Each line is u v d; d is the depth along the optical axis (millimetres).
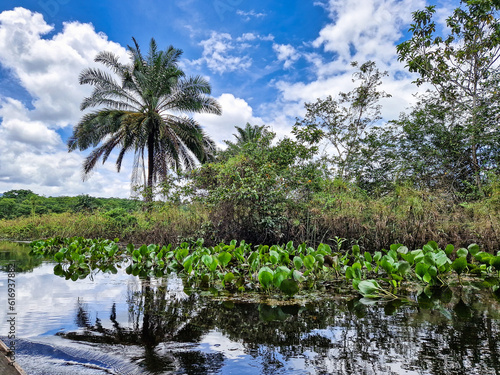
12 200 24953
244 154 10070
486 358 1758
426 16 10039
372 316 2654
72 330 2258
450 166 10453
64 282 4270
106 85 15758
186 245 7375
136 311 2801
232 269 5453
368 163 12414
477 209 7352
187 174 11156
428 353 1837
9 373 1483
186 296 3455
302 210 8562
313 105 14680
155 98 15453
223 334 2186
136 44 16844
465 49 9938
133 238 12016
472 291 3777
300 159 10750
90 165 16625
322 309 2904
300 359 1759
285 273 3580
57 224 14133
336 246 7754
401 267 4145
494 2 9070
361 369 1624
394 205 8102
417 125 10836
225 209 8469
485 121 9633
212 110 16984
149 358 1774
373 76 14156
